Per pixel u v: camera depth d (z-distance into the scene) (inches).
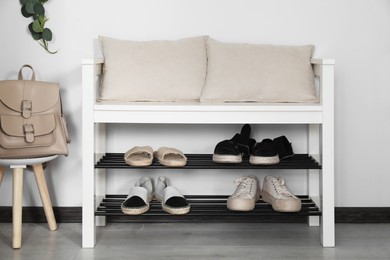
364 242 101.9
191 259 93.0
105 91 104.7
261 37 113.0
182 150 114.7
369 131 114.6
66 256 94.3
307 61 107.3
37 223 114.0
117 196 112.0
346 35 113.0
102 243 101.0
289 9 112.6
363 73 113.7
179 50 107.7
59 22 113.0
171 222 113.7
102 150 111.9
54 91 100.7
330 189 98.1
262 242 101.7
